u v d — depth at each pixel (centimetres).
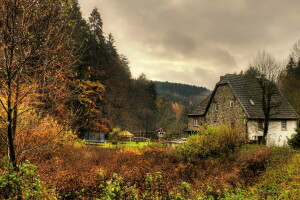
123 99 5488
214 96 3562
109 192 566
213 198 840
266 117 2659
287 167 1341
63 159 1195
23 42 449
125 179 979
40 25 454
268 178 1215
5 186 404
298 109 4184
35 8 446
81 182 878
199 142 1891
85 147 1888
